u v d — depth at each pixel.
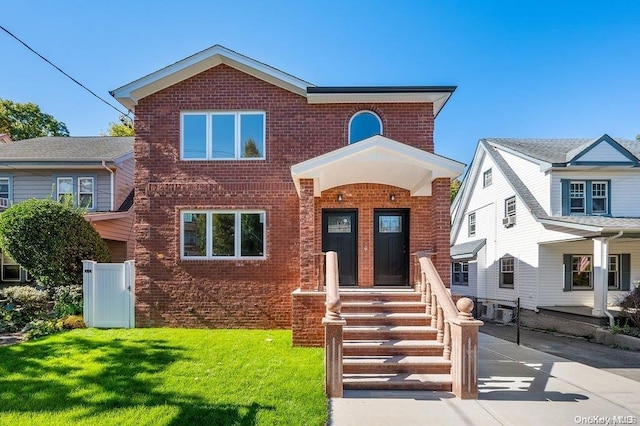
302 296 7.96
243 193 10.29
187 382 5.52
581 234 13.16
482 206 20.16
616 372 7.60
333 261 7.38
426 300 7.68
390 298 8.06
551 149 17.66
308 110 10.38
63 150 16.41
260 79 10.41
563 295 15.45
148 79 10.04
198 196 10.28
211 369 6.15
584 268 15.62
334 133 10.33
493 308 18.59
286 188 10.27
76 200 15.26
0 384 5.43
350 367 6.01
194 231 10.36
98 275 9.98
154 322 10.04
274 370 6.13
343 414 4.70
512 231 17.28
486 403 5.09
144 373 5.91
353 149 7.96
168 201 10.27
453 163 7.99
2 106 29.73
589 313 13.12
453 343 5.56
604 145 14.68
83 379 5.63
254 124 10.46
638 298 11.58
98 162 15.17
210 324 10.02
